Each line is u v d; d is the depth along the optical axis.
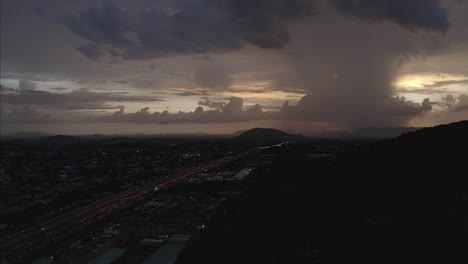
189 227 110.69
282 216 97.81
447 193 73.44
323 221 85.31
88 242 99.31
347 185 100.94
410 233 66.06
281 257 73.56
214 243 89.75
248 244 84.25
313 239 78.75
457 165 82.25
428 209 70.88
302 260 69.81
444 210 68.44
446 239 60.28
